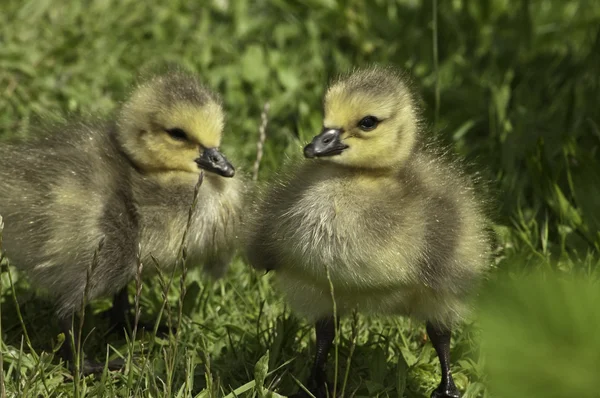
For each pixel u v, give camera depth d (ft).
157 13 58.70
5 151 34.81
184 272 26.53
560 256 35.60
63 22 56.34
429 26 53.88
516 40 54.95
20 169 33.37
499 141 44.86
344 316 29.86
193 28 58.13
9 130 46.93
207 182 33.88
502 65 52.75
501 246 36.22
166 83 34.47
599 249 34.96
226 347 32.60
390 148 28.89
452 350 32.12
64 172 32.40
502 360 10.85
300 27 56.75
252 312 35.01
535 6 58.44
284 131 48.44
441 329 29.53
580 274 13.91
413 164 30.19
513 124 47.26
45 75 51.67
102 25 56.34
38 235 31.94
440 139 39.42
